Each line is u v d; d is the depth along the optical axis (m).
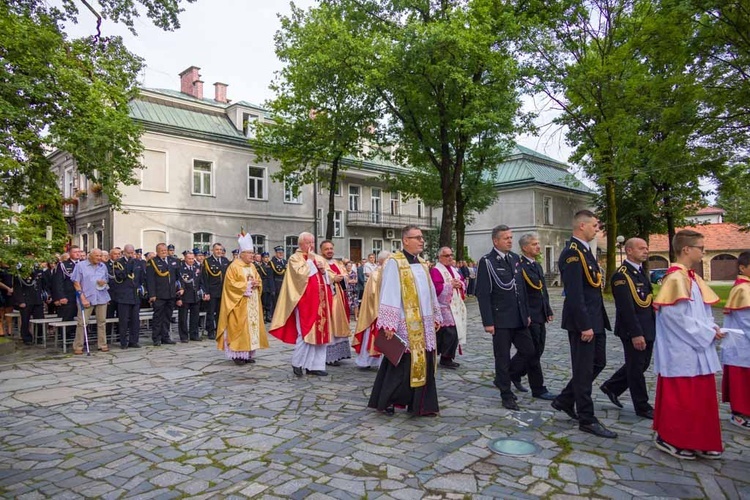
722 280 45.62
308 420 5.29
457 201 25.27
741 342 5.09
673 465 4.03
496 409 5.64
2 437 4.87
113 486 3.75
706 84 13.98
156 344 10.99
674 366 4.16
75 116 13.74
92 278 10.06
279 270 15.08
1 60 12.07
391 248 34.09
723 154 15.64
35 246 9.76
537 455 4.25
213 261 12.38
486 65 17.53
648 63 17.95
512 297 5.74
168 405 5.94
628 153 17.73
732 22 12.16
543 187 40.03
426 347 5.33
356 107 19.42
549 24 20.42
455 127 18.39
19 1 13.45
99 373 7.86
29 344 11.77
